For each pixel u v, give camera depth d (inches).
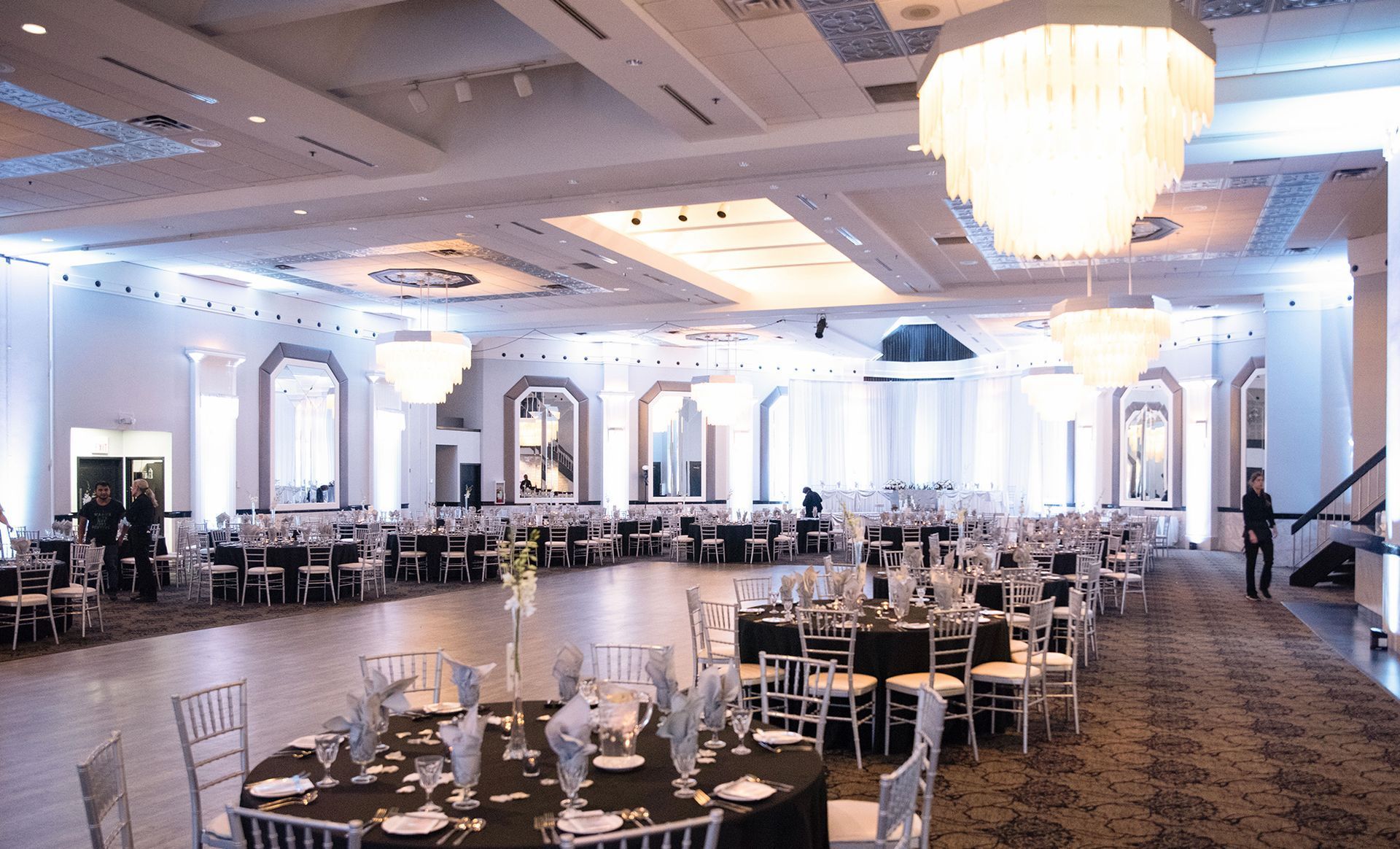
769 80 299.1
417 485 804.6
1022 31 165.0
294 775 133.0
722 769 133.9
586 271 571.8
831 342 917.8
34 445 509.4
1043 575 360.5
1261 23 263.0
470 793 124.0
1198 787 208.7
